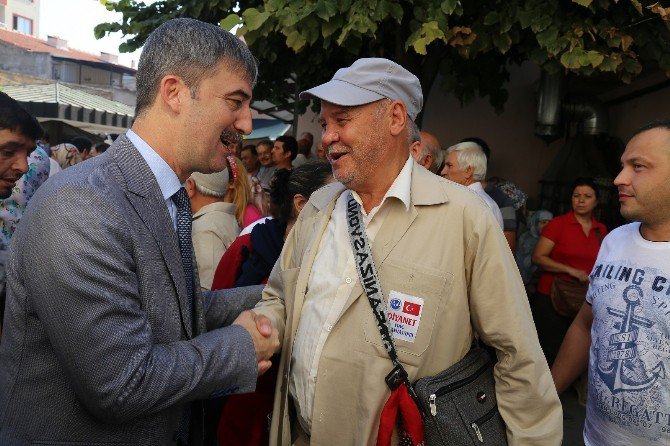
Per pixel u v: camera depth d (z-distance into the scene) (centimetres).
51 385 134
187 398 136
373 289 165
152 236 141
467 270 168
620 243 204
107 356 124
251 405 217
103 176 137
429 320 163
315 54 548
